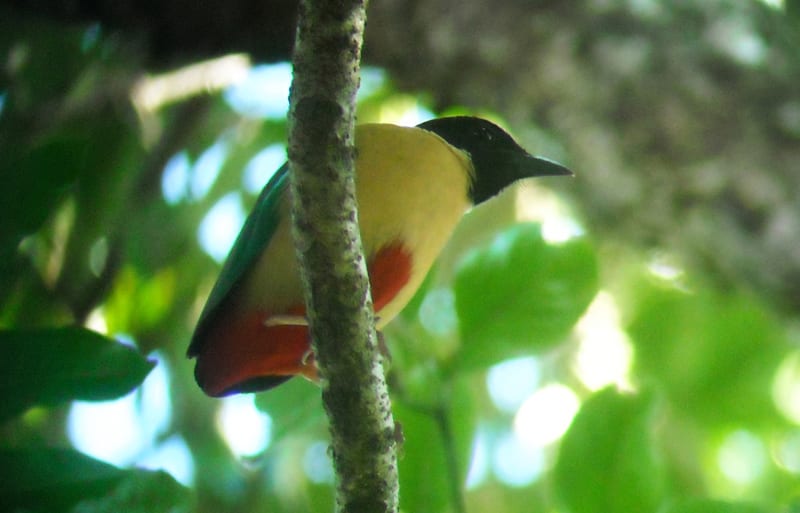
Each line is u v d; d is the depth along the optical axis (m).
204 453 11.55
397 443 6.89
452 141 8.82
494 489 13.20
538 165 8.84
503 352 8.33
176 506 6.60
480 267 8.43
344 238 5.68
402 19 10.91
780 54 10.36
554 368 13.85
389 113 13.16
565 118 10.52
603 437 8.24
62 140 6.89
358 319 5.86
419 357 8.30
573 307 8.40
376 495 6.16
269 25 11.35
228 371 7.73
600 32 10.34
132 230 11.89
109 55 11.44
